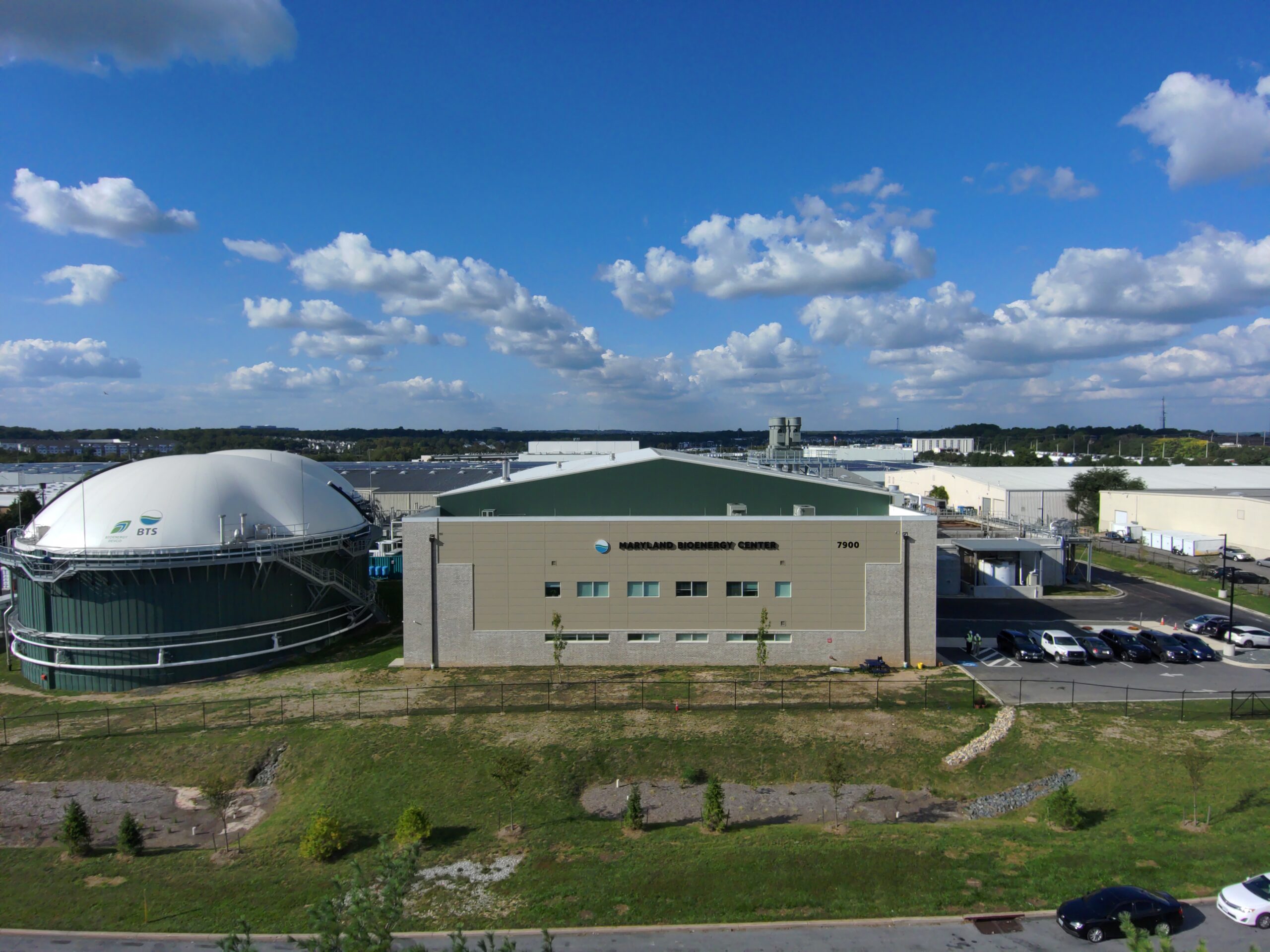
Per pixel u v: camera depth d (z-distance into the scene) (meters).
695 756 31.45
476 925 20.16
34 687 44.12
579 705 36.00
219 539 45.41
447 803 28.30
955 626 50.38
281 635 46.62
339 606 50.88
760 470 44.50
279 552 45.78
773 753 31.58
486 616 41.84
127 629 43.19
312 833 24.62
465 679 40.00
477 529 41.59
